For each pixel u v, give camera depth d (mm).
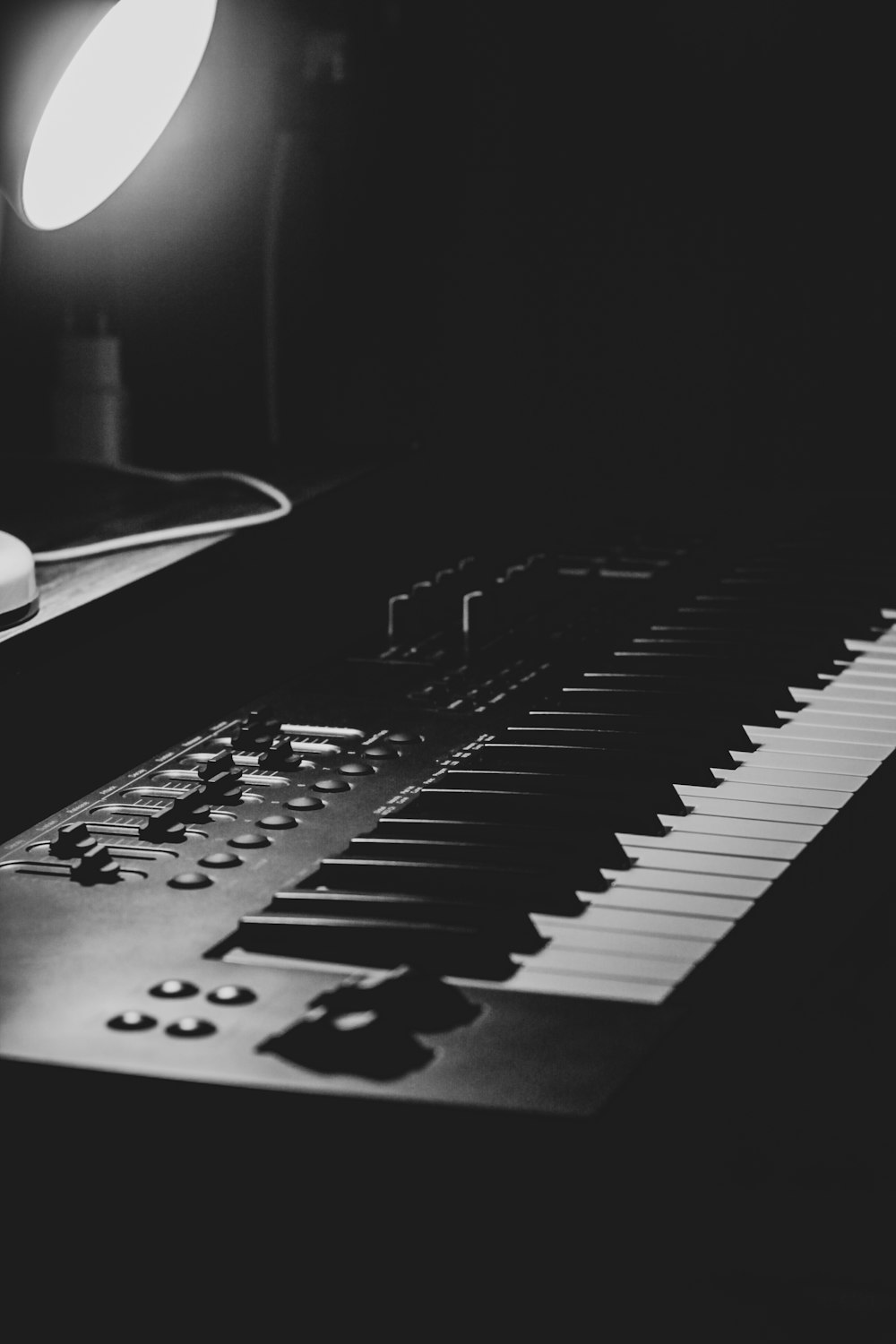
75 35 1155
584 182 2209
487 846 993
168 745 1487
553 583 1552
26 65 1159
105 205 2152
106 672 1395
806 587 1559
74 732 1356
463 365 2285
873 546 1773
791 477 2203
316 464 2043
